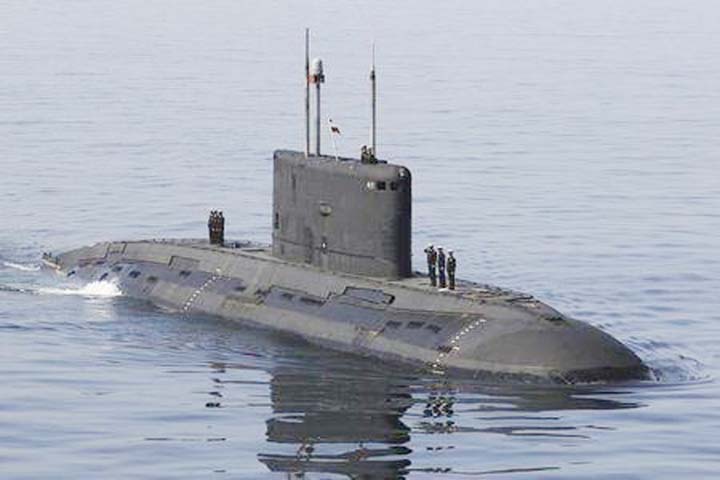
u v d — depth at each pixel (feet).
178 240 479.82
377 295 387.75
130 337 392.88
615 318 416.26
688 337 392.47
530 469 283.59
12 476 278.26
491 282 465.88
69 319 415.44
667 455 291.38
